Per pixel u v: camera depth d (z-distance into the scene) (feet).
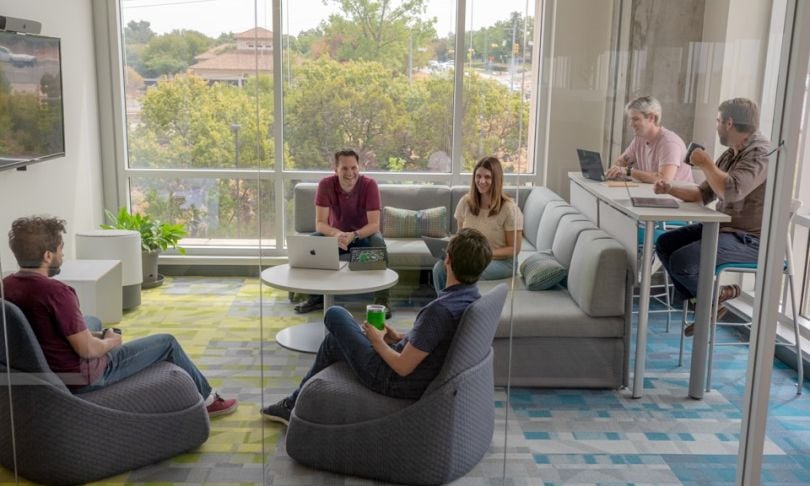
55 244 7.99
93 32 12.90
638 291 8.75
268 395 9.04
